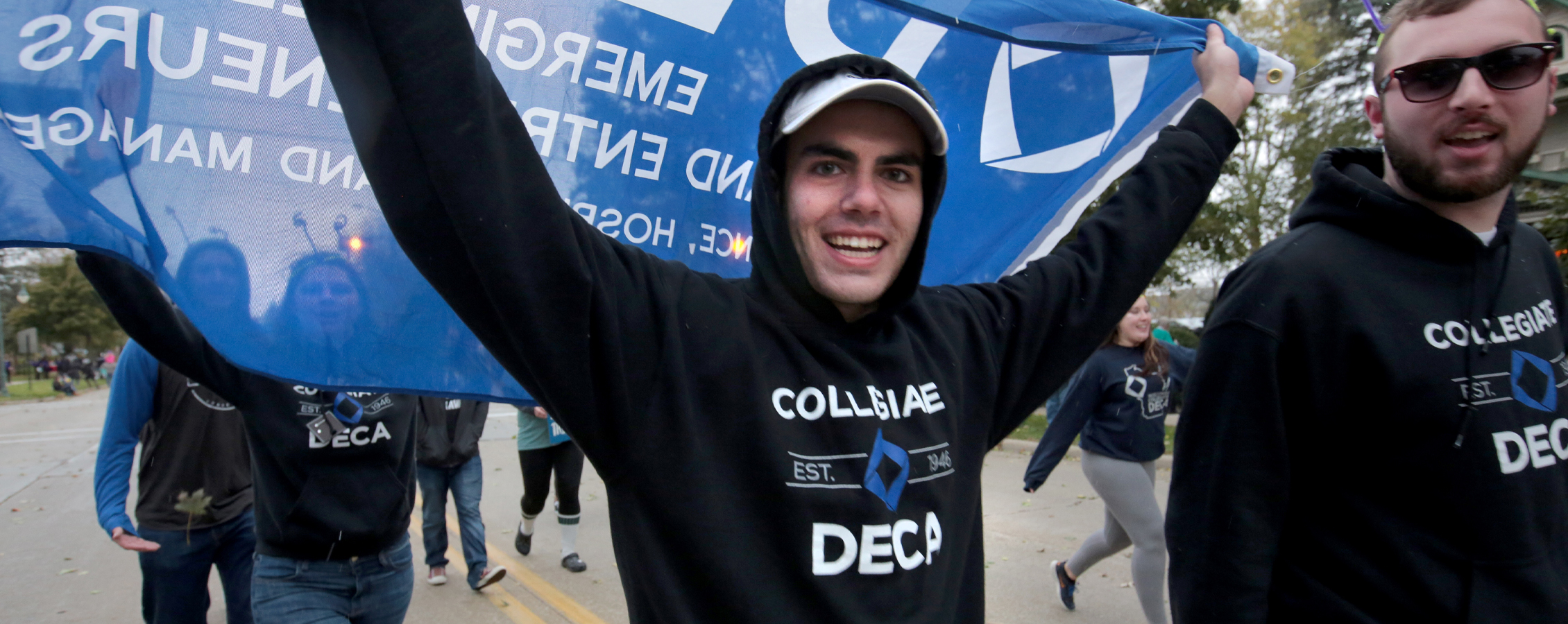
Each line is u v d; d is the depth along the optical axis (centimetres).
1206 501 180
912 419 135
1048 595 497
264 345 147
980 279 215
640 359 125
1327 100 1233
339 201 152
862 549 123
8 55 132
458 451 528
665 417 124
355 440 270
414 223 117
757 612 118
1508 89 166
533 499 582
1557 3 721
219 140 144
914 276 145
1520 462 168
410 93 109
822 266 133
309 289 151
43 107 133
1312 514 179
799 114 130
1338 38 1170
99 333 5706
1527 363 174
